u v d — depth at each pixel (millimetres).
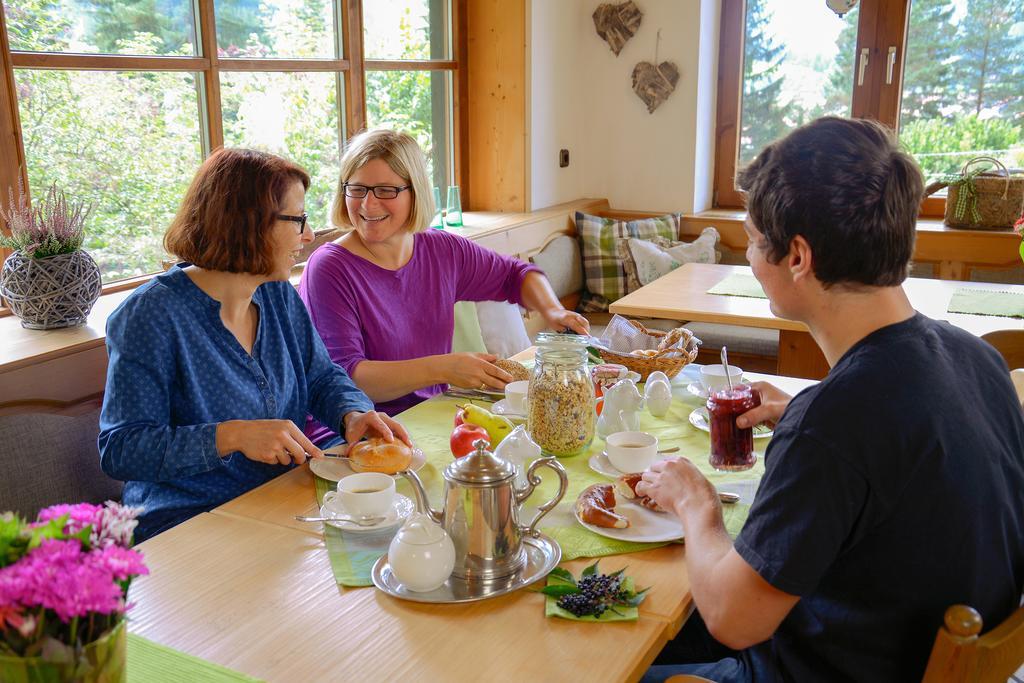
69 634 742
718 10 4078
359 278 2082
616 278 3969
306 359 1782
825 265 950
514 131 3830
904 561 935
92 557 755
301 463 1436
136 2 2426
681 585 1145
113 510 836
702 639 1433
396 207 2035
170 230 1548
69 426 1786
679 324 3701
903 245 939
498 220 3666
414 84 3557
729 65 4145
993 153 3797
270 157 1556
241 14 2742
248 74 2785
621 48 4086
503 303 2965
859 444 901
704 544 1055
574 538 1265
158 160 2547
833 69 3980
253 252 1513
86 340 1866
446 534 1132
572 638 1029
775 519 917
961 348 1022
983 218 3514
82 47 2305
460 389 1953
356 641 1023
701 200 4246
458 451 1496
